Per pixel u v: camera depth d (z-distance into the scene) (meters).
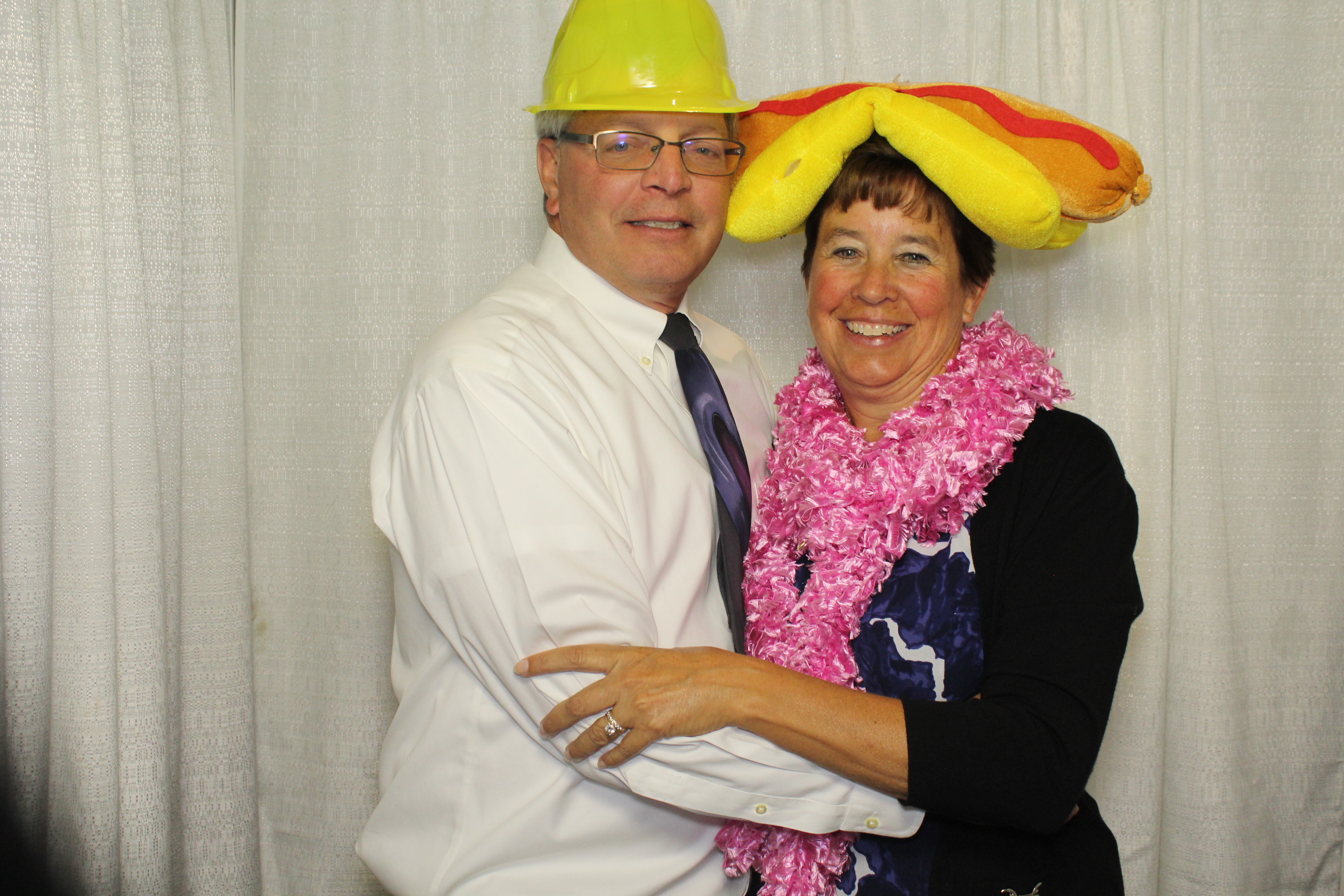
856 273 1.26
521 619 1.12
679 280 1.36
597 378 1.28
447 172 1.84
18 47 1.46
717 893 1.25
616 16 1.32
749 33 1.80
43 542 1.52
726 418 1.40
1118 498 1.16
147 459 1.64
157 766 1.65
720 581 1.35
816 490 1.26
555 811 1.17
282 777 1.94
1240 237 1.79
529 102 1.82
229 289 1.84
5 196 1.47
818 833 1.12
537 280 1.40
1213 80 1.77
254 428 1.90
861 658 1.20
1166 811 1.78
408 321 1.85
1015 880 1.14
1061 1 1.71
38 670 1.52
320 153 1.85
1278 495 1.83
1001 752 1.04
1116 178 1.22
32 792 1.52
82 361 1.55
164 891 1.67
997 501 1.18
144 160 1.71
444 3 1.83
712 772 1.10
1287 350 1.81
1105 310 1.72
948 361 1.29
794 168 1.27
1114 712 1.75
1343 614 1.84
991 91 1.27
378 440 1.31
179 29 1.78
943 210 1.24
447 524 1.15
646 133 1.31
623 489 1.23
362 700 1.89
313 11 1.84
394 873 1.24
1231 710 1.75
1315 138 1.79
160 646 1.66
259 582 1.93
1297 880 1.86
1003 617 1.14
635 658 1.09
